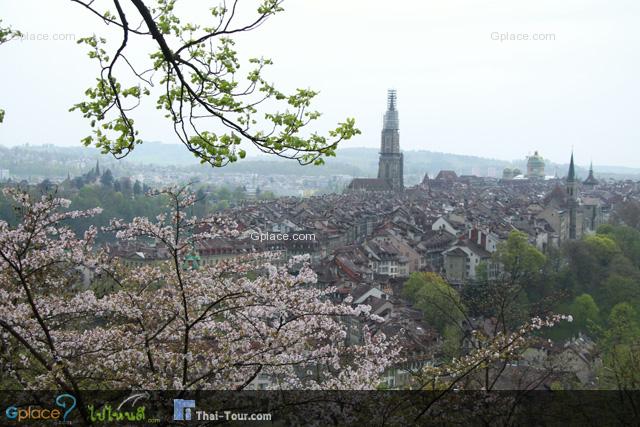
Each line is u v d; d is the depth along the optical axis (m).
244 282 24.30
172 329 25.09
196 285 24.31
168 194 23.81
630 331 105.06
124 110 18.25
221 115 17.55
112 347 23.30
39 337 23.30
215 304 24.00
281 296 24.38
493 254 179.62
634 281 159.12
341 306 25.25
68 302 23.95
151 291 25.28
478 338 30.12
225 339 24.33
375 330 53.06
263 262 26.27
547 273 168.38
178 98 17.97
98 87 18.47
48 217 23.27
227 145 18.28
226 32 16.94
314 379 28.67
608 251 173.00
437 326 100.12
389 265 184.50
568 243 178.62
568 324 132.62
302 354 25.80
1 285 23.73
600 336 125.12
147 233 24.14
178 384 22.62
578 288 162.75
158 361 23.86
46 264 23.41
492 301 37.66
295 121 18.22
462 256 190.25
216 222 24.75
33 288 23.95
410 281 141.25
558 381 46.84
